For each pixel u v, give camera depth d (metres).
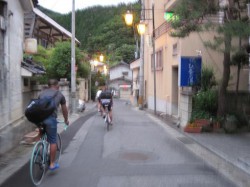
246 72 14.43
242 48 11.09
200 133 11.48
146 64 30.06
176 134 11.70
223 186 5.91
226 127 11.59
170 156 8.23
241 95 13.05
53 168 6.60
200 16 10.25
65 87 22.08
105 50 69.69
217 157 8.20
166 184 5.95
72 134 11.66
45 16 30.27
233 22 8.88
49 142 6.50
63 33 35.12
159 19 23.20
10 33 9.01
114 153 8.53
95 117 18.23
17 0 9.90
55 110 6.53
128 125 14.21
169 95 19.06
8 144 8.47
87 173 6.66
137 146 9.48
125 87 68.00
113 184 5.93
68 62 24.36
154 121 15.80
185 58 13.65
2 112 8.27
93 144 9.77
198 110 12.02
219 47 9.73
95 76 51.53
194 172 6.79
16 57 9.67
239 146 9.33
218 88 12.61
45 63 24.30
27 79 11.15
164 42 20.52
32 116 6.24
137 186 5.83
